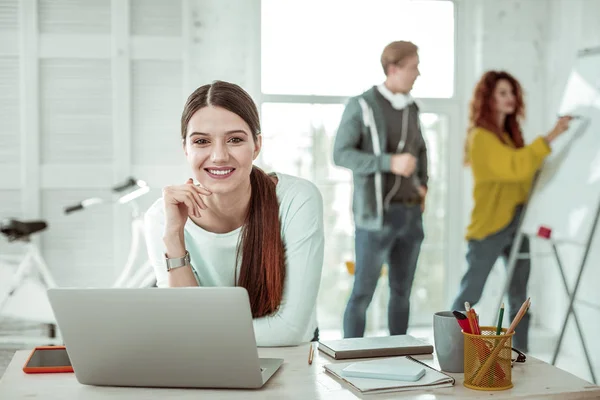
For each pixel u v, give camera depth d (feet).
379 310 13.87
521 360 5.31
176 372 4.65
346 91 13.85
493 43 14.02
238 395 4.53
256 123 6.01
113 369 4.69
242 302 4.40
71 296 4.57
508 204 13.69
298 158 13.74
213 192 5.85
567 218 12.25
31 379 4.91
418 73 13.74
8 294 12.03
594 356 12.44
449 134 14.24
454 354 5.03
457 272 14.30
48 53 12.78
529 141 14.14
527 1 14.07
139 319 4.54
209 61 13.19
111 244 13.09
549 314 13.97
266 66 13.56
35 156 12.82
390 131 13.56
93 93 12.92
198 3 13.10
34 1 12.66
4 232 11.54
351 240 13.84
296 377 4.89
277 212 6.17
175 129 13.15
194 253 6.38
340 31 13.80
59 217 12.97
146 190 12.34
